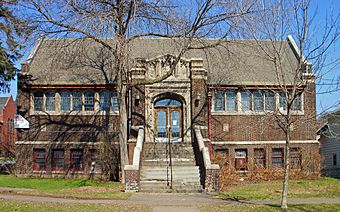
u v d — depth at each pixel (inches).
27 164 1280.8
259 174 1225.4
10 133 2514.8
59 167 1289.4
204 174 946.7
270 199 773.3
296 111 1288.1
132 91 1212.5
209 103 1283.2
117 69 1040.2
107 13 925.2
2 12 1043.3
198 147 1081.4
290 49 1428.4
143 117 1205.1
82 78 1293.1
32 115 1291.8
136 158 960.9
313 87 1284.4
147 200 757.3
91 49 1344.7
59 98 1299.2
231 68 1347.2
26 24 968.9
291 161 1310.3
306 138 1312.7
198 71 1235.2
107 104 1295.5
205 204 701.9
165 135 1253.7
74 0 913.5
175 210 637.9
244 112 1311.5
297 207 655.1
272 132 1312.7
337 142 1489.9
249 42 1264.8
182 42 1189.7
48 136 1288.1
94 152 1279.5
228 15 957.8
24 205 652.7
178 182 970.1
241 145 1300.4
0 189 901.2
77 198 774.5
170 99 1263.5
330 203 702.5
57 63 1333.7
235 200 761.0
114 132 1275.8
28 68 1309.1
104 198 776.9
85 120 1289.4
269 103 1310.3
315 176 1274.6
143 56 1368.1
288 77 1304.1
